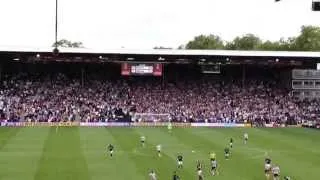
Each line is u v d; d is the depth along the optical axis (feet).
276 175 159.84
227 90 363.56
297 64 356.59
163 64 370.94
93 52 317.22
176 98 348.59
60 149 214.69
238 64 372.38
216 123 321.93
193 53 321.52
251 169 177.99
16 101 326.65
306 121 321.93
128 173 169.27
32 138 246.68
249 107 342.44
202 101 346.74
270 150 218.79
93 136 257.75
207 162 189.47
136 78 370.73
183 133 277.44
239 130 295.69
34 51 314.76
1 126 298.76
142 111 330.75
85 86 354.54
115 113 326.44
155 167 179.52
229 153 209.87
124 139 248.11
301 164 187.62
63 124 309.83
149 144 232.73
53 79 359.87
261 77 384.47
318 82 388.57
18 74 363.35
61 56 334.03
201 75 378.94
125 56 333.21
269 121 323.78
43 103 327.67
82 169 174.70
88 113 320.91
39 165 180.65
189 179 161.38
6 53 324.39
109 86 357.00
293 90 379.76
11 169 173.47
